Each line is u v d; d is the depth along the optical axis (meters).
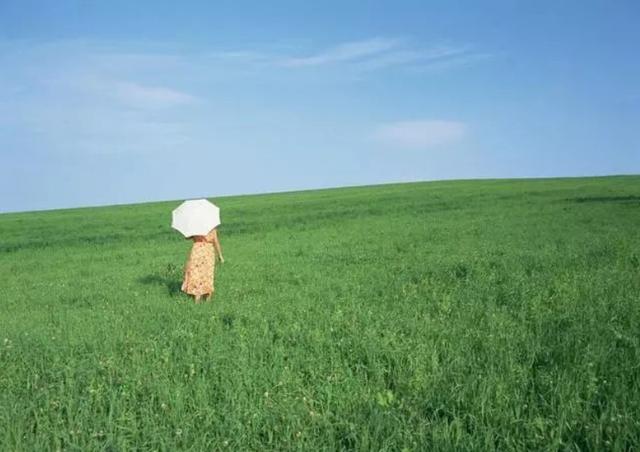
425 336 9.84
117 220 48.91
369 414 6.91
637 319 10.09
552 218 33.22
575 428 6.29
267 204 57.59
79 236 37.84
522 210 40.03
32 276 22.11
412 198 55.47
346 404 7.27
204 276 14.88
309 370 8.48
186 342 10.16
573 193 53.62
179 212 15.05
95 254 28.53
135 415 7.19
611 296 11.93
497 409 6.71
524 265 17.05
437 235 27.28
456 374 7.83
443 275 16.09
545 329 9.95
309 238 29.86
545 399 7.04
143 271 21.59
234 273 19.14
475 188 66.00
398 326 10.46
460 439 6.22
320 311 12.21
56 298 16.53
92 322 12.62
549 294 12.67
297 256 23.52
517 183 72.62
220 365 8.77
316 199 61.03
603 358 8.02
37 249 32.22
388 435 6.40
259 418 6.94
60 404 7.59
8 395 8.01
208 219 14.91
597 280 13.48
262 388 7.85
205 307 13.83
